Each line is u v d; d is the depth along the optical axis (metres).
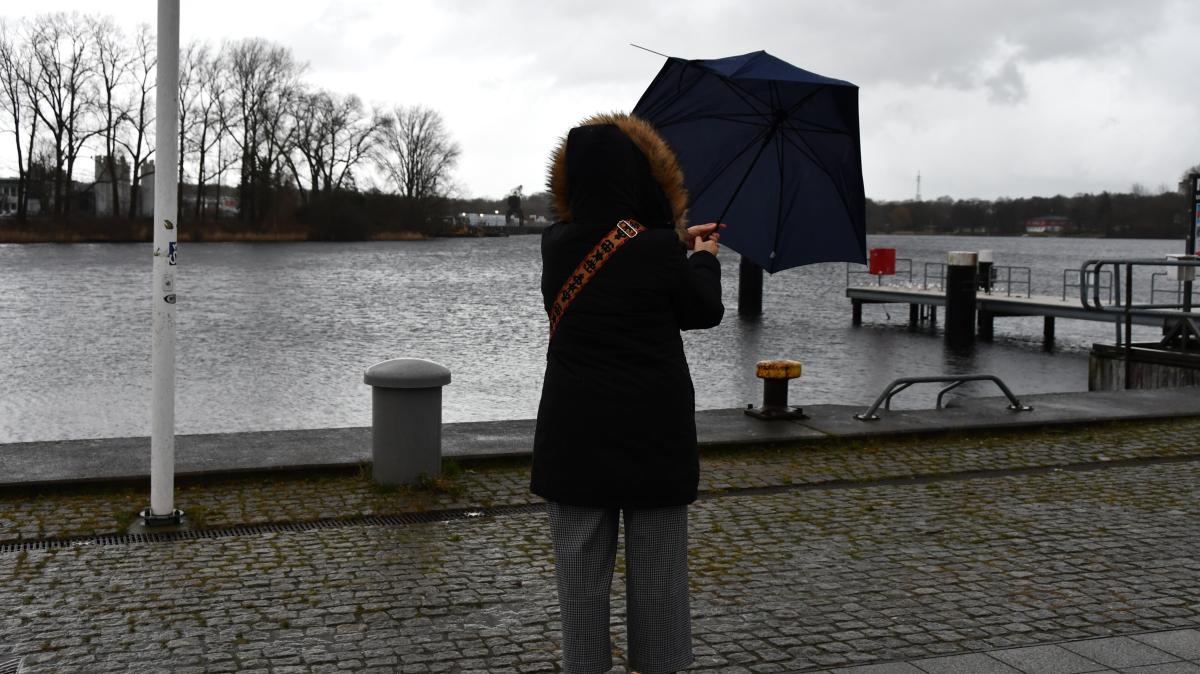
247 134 108.69
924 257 107.44
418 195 135.88
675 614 3.74
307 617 5.41
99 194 117.00
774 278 76.50
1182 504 7.80
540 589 5.86
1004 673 4.63
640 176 3.67
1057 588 5.91
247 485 8.09
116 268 68.19
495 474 8.52
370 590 5.83
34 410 20.48
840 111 4.34
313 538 6.83
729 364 29.56
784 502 7.84
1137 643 5.00
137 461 8.26
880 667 4.70
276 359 27.91
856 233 4.51
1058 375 29.41
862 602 5.68
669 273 3.59
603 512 3.69
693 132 4.46
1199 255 16.53
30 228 100.94
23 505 7.45
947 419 10.50
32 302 44.16
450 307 44.38
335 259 86.81
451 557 6.44
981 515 7.49
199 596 5.71
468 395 22.33
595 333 3.60
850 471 8.84
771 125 4.37
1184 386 13.33
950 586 5.94
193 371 25.61
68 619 5.36
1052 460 9.30
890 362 31.47
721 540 6.84
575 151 3.64
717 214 4.44
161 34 6.64
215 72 106.38
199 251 95.62
